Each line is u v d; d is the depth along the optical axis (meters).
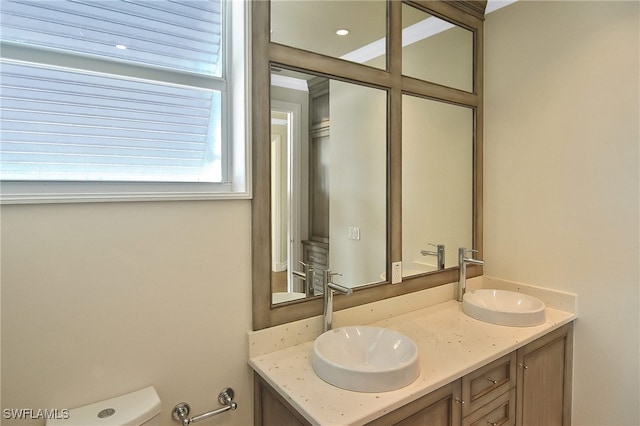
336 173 1.75
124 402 1.18
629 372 1.78
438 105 2.14
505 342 1.62
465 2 2.19
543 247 2.08
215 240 1.39
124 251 1.21
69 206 1.12
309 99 1.65
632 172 1.74
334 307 1.73
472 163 2.32
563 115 1.97
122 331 1.21
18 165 1.13
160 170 1.41
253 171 1.47
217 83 1.48
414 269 2.04
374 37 1.86
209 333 1.39
